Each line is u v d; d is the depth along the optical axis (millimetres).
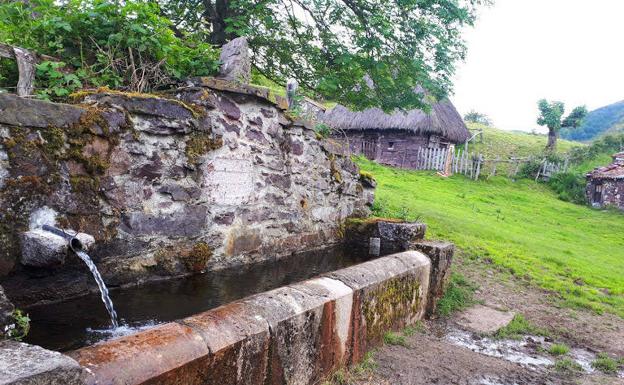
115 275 3199
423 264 4375
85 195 2982
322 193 5629
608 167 20531
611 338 4707
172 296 3270
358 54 7988
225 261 4145
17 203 2605
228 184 4125
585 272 7598
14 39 3938
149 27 4277
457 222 9695
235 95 4148
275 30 7941
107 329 2543
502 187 19797
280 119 4777
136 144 3299
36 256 2541
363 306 3252
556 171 22484
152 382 1665
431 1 7621
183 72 4582
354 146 22484
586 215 16547
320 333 2725
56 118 2785
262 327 2246
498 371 3541
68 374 1376
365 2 7746
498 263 7008
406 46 8078
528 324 4770
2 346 1442
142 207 3373
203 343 1929
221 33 7742
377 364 3264
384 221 5633
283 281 4004
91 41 4137
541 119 27656
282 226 4930
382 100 8820
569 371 3750
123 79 4094
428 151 20547
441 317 4645
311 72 8562
